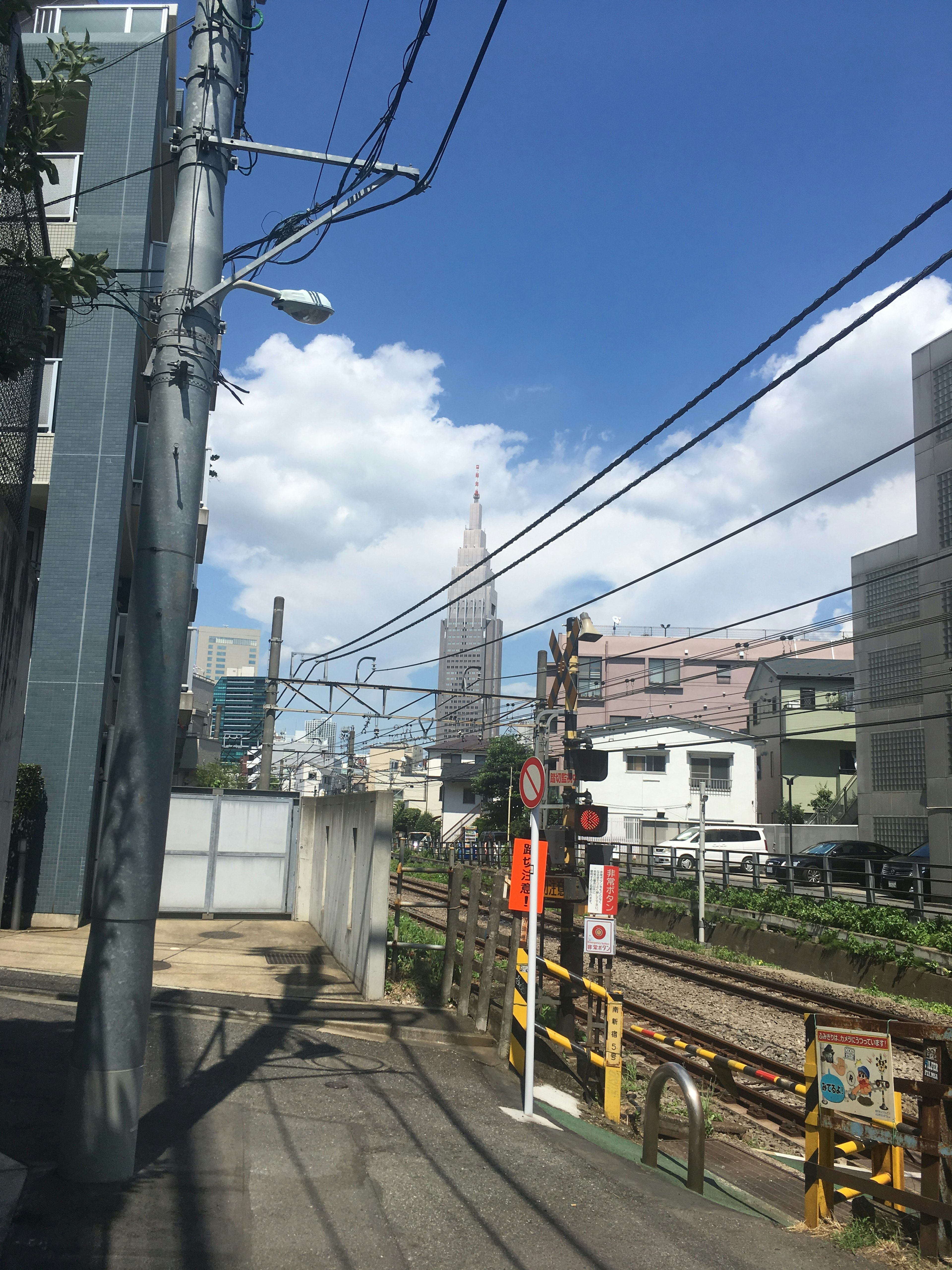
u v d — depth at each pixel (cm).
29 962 1137
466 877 3416
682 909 2533
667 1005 1469
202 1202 479
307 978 1159
